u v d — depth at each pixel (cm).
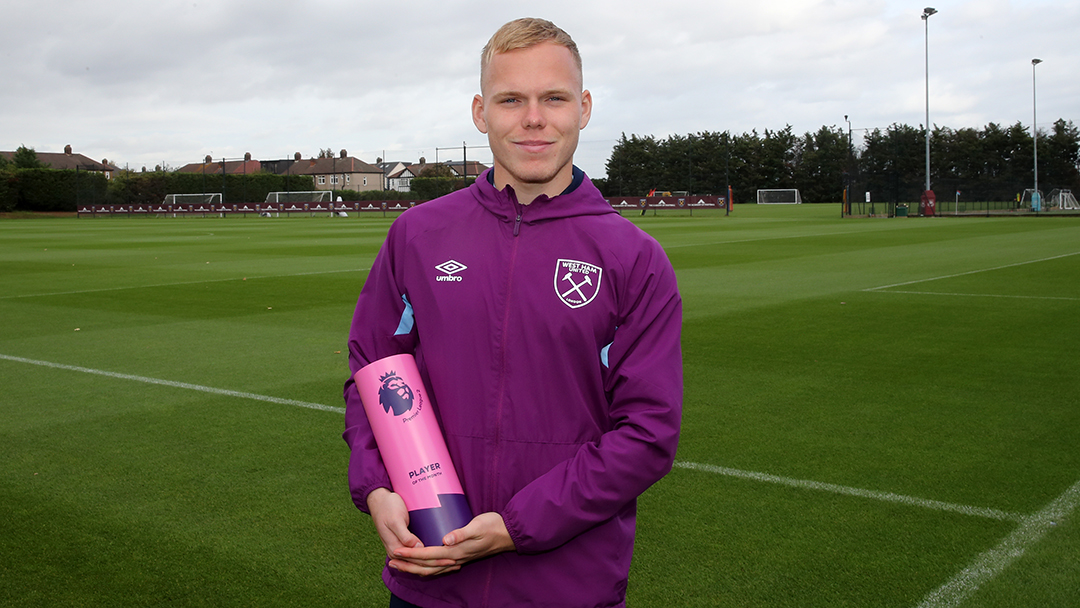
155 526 351
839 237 2220
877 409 522
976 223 2952
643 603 285
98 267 1522
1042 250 1709
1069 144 5072
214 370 654
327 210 4959
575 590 164
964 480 398
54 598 289
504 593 165
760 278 1247
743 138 6975
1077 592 290
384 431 163
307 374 639
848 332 786
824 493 382
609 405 172
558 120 166
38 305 1026
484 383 166
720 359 669
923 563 312
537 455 164
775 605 283
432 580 168
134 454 446
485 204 173
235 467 425
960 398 548
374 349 179
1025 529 341
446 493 158
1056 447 446
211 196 5678
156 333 825
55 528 348
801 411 518
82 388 596
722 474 406
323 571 310
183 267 1511
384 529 156
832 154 6706
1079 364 643
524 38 164
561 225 168
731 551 323
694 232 2514
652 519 354
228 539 338
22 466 427
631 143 6000
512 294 165
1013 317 863
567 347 163
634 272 165
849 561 314
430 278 171
